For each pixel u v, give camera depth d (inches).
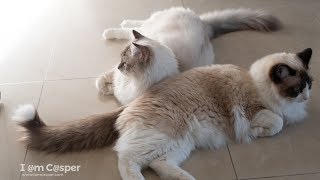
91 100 72.9
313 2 103.3
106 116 61.3
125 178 54.4
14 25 96.9
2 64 82.9
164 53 65.9
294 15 97.9
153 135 55.6
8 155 61.7
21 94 74.7
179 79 62.0
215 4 104.9
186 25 77.7
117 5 105.2
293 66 59.5
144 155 55.9
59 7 104.8
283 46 86.0
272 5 103.3
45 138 60.6
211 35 88.4
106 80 74.4
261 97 61.6
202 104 59.3
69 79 78.5
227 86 61.3
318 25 93.3
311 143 62.2
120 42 89.5
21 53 86.4
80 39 91.0
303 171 57.7
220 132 61.1
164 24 79.3
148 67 64.0
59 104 72.2
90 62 83.2
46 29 95.0
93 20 98.3
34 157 61.1
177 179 54.5
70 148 60.9
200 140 60.3
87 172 58.7
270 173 57.7
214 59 82.2
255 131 62.1
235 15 92.0
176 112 57.2
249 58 82.5
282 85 59.4
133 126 56.6
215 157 60.4
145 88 65.1
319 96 71.4
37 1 108.0
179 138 57.2
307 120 66.4
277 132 63.1
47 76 79.4
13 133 65.7
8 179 58.0
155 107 57.2
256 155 60.6
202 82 61.4
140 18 98.9
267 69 61.1
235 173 57.9
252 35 90.6
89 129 60.4
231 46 86.8
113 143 61.6
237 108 60.7
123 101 69.9
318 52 83.5
